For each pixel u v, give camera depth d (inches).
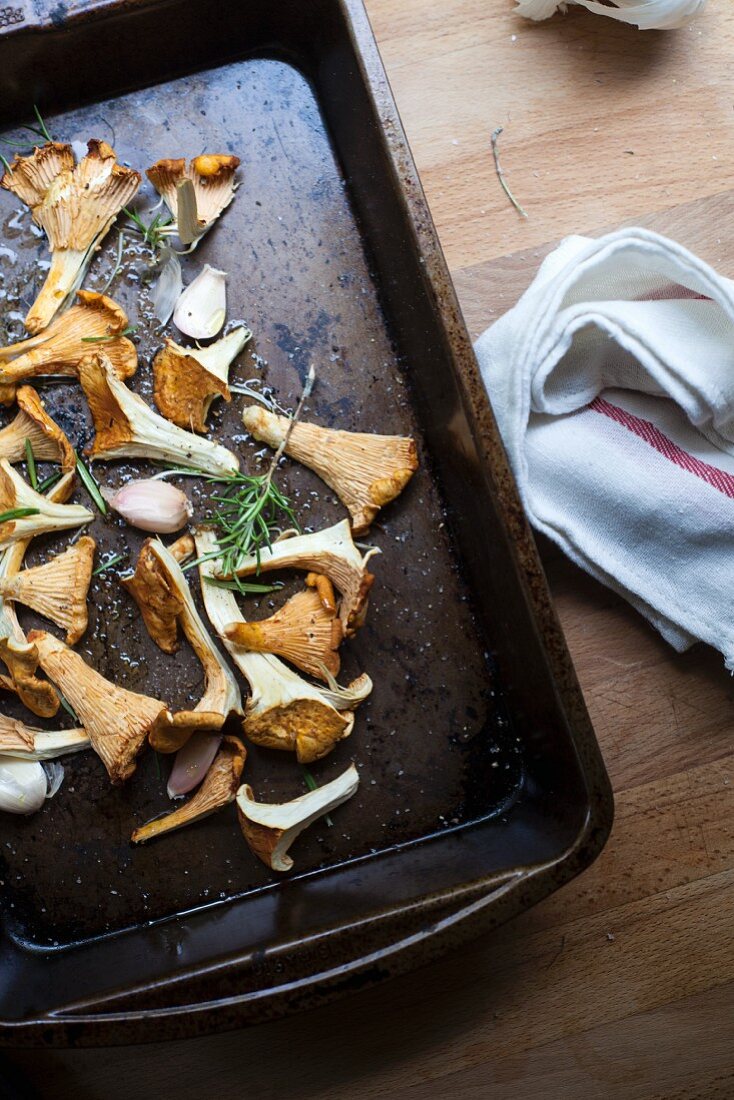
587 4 21.3
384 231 19.7
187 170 20.3
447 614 20.1
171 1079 20.6
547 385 20.5
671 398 20.6
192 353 19.7
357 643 20.0
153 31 20.0
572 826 18.3
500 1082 20.9
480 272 21.3
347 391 20.3
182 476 20.1
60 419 20.1
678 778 21.0
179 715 18.8
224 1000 17.6
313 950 17.7
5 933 19.7
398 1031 20.8
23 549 19.7
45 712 19.7
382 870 19.7
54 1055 20.5
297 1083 20.7
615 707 21.1
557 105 21.6
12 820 19.9
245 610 20.0
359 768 20.0
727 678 21.2
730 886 21.0
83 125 20.7
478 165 21.5
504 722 20.1
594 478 20.3
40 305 20.0
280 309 20.4
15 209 20.4
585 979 21.0
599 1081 20.9
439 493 20.2
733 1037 21.0
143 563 19.1
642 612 20.9
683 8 21.1
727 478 20.2
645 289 20.5
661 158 21.6
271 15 20.3
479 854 19.4
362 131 19.3
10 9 19.1
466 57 21.6
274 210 20.6
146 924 19.8
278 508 20.0
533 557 17.8
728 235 21.6
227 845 19.8
